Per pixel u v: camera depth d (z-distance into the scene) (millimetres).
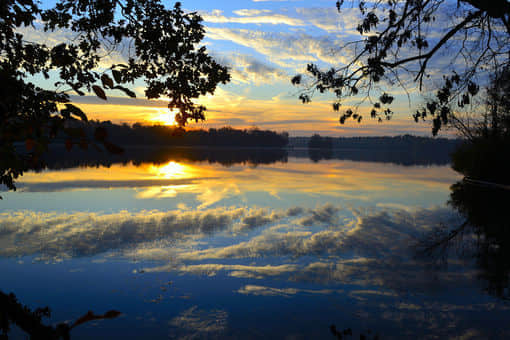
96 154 68938
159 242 11297
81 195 20266
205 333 5871
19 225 13102
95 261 9344
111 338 5621
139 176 31594
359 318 6414
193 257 9867
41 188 22844
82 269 8734
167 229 12969
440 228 13531
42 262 9188
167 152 91562
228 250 10562
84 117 1002
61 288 7559
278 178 32844
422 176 37688
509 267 9055
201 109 4055
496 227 13562
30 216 14680
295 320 6328
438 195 22531
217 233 12555
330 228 13477
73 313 6406
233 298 7215
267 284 8008
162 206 17484
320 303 7027
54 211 15758
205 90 4129
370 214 16188
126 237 11781
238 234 12453
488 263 9445
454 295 7441
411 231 13047
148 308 6695
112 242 11156
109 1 3811
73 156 62031
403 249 10805
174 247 10789
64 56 1109
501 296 7359
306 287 7852
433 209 17484
